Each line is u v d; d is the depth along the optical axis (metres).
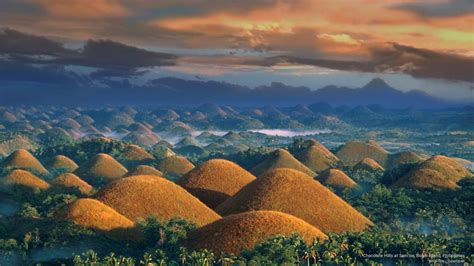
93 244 117.88
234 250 110.25
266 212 124.31
